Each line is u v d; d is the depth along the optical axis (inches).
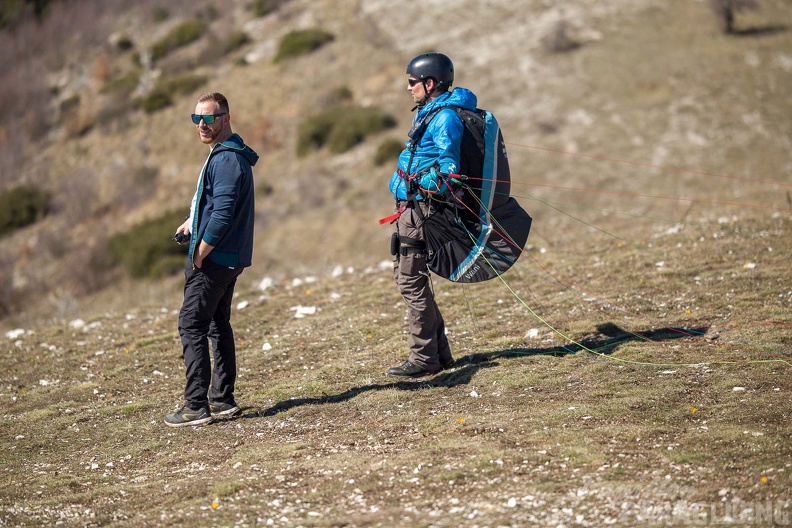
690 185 1202.0
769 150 1306.6
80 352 468.1
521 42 1847.9
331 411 327.6
